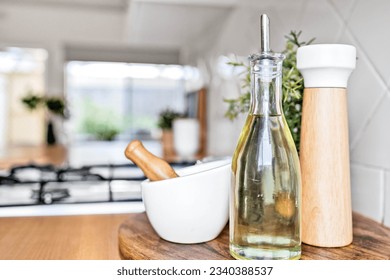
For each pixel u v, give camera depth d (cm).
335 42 71
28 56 389
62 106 323
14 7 275
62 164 156
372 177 60
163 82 433
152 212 52
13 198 105
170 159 158
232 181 47
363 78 62
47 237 65
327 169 49
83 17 295
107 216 79
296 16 89
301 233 48
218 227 53
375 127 60
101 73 422
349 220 50
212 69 186
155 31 181
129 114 432
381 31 58
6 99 397
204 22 164
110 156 220
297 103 59
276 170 45
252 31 125
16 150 229
